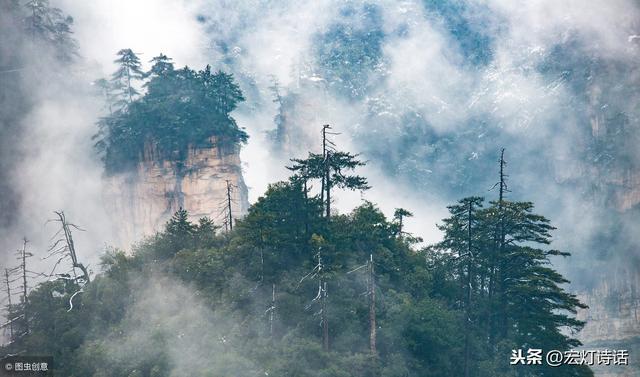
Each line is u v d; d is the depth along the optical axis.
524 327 88.00
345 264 88.50
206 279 88.62
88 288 92.00
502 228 89.62
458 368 84.94
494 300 89.38
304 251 90.75
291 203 91.69
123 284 91.69
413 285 91.88
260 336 80.56
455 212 91.56
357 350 80.94
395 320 83.75
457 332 86.06
